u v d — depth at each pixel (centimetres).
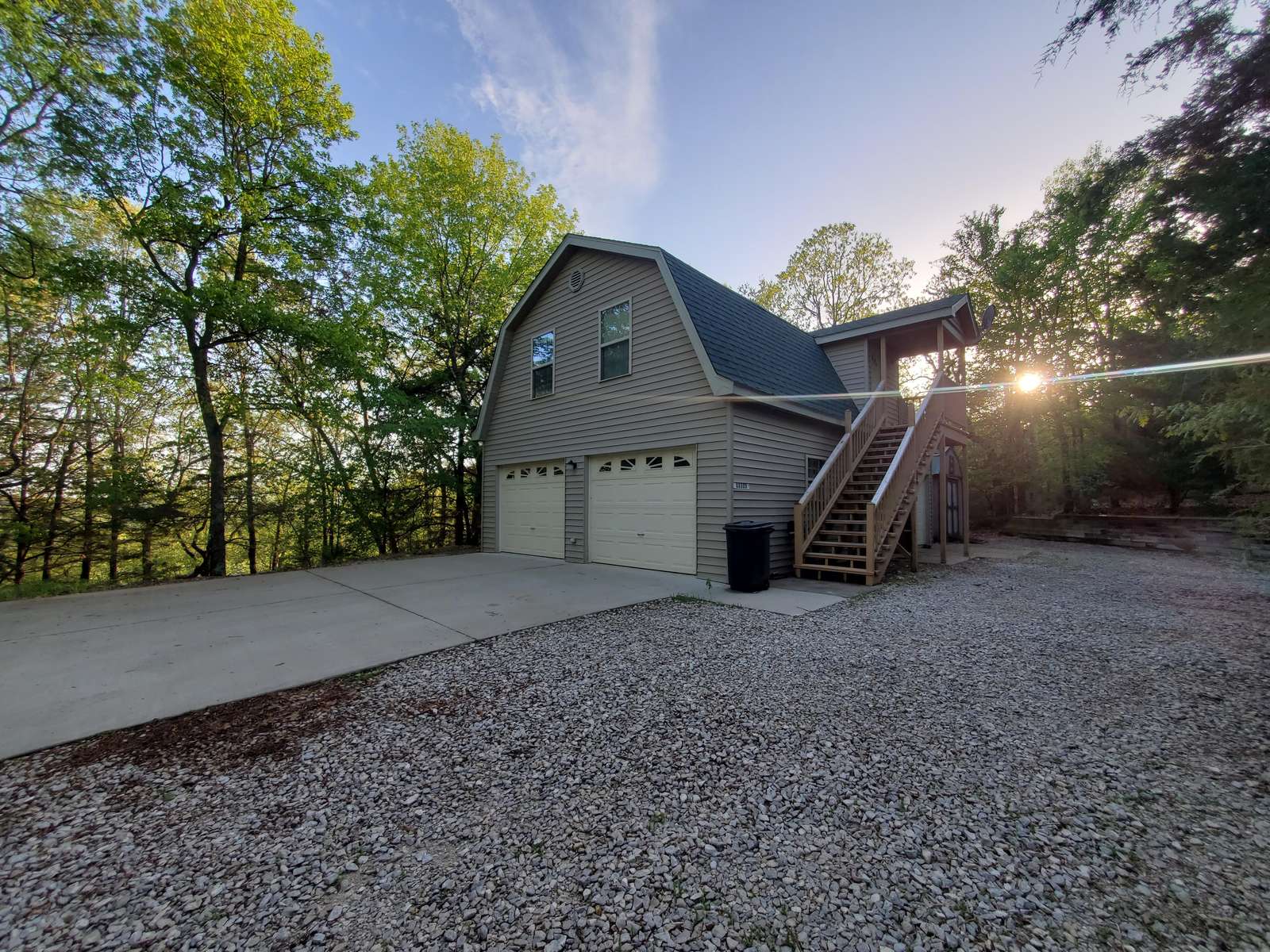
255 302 944
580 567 918
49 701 335
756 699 333
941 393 998
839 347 1195
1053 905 162
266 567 1483
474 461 1472
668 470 836
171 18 842
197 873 182
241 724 306
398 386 1365
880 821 208
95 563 1185
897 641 457
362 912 163
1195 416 638
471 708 325
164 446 1066
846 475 880
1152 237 485
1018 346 1697
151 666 403
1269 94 387
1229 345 480
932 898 166
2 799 229
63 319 1023
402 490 1310
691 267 931
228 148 958
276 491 1198
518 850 193
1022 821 207
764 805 220
